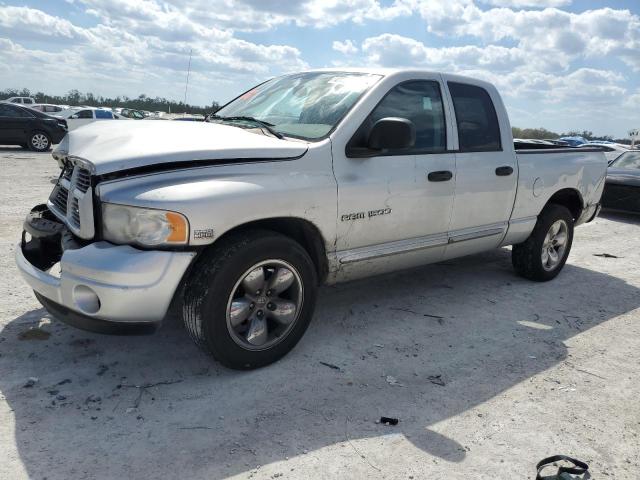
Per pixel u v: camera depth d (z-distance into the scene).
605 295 5.32
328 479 2.46
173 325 3.99
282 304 3.42
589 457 2.72
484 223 4.72
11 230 6.37
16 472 2.38
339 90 3.98
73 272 2.91
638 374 3.65
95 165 2.96
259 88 4.75
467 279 5.56
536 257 5.39
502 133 4.80
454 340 4.05
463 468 2.59
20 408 2.85
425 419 2.98
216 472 2.47
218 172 3.12
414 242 4.17
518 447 2.78
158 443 2.64
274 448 2.66
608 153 20.28
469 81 4.62
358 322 4.27
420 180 4.04
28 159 15.17
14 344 3.54
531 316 4.63
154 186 2.93
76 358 3.42
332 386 3.27
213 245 3.14
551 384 3.45
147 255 2.86
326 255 3.65
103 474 2.41
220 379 3.27
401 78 4.07
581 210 5.87
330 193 3.51
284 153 3.35
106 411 2.88
